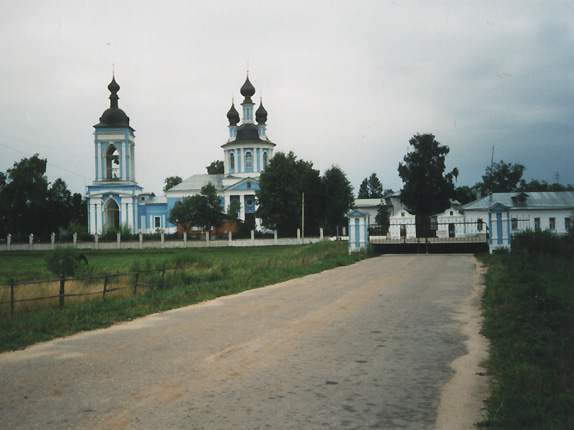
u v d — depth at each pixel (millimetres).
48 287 17000
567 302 12141
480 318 12227
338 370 7996
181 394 6879
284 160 70750
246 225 72562
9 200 81625
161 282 19156
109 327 11844
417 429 5766
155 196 93625
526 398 6418
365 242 37000
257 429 5734
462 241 39875
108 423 5914
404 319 12188
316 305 14469
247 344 9750
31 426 5863
